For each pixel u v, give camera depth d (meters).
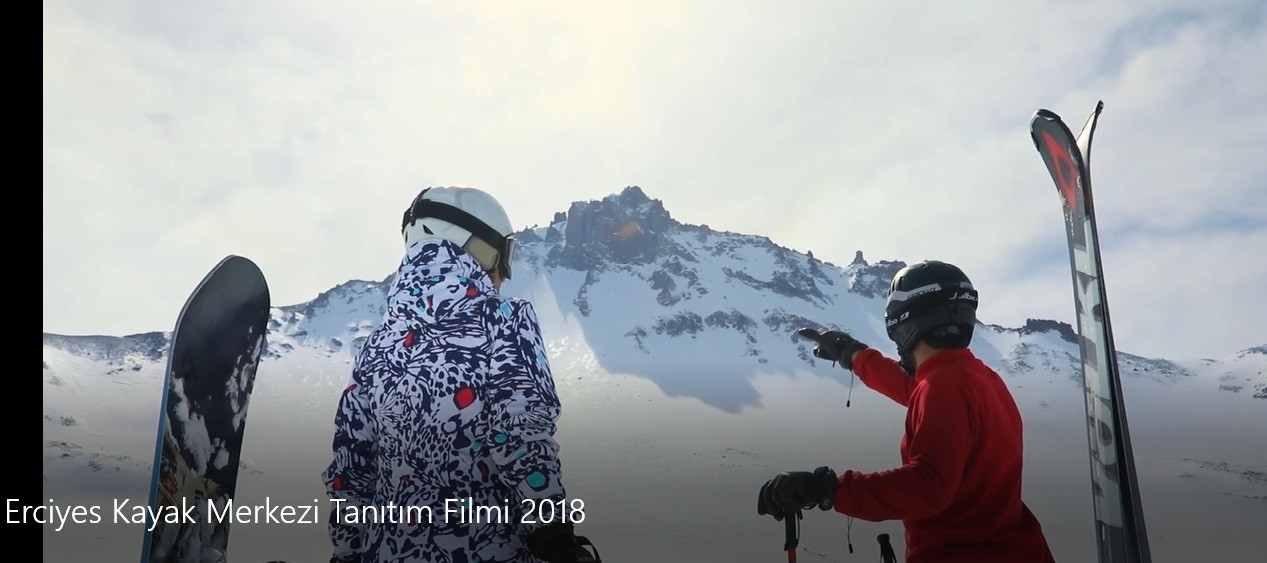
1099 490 2.19
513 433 1.52
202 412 1.98
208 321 2.01
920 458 1.76
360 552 1.71
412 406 1.60
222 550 2.05
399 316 1.66
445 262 1.66
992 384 1.93
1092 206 2.23
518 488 1.51
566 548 1.47
